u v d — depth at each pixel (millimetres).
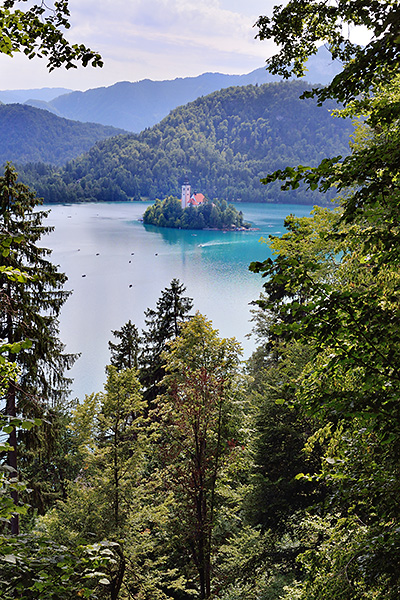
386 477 6023
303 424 18312
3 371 7191
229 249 183500
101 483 17703
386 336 5477
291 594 10461
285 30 7066
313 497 18062
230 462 17484
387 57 4461
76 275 136125
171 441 18125
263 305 5711
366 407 5531
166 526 17531
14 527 15445
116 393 18109
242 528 20094
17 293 15047
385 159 4797
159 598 16688
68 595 4750
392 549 5652
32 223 16219
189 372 17797
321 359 8094
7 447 4668
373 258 6383
